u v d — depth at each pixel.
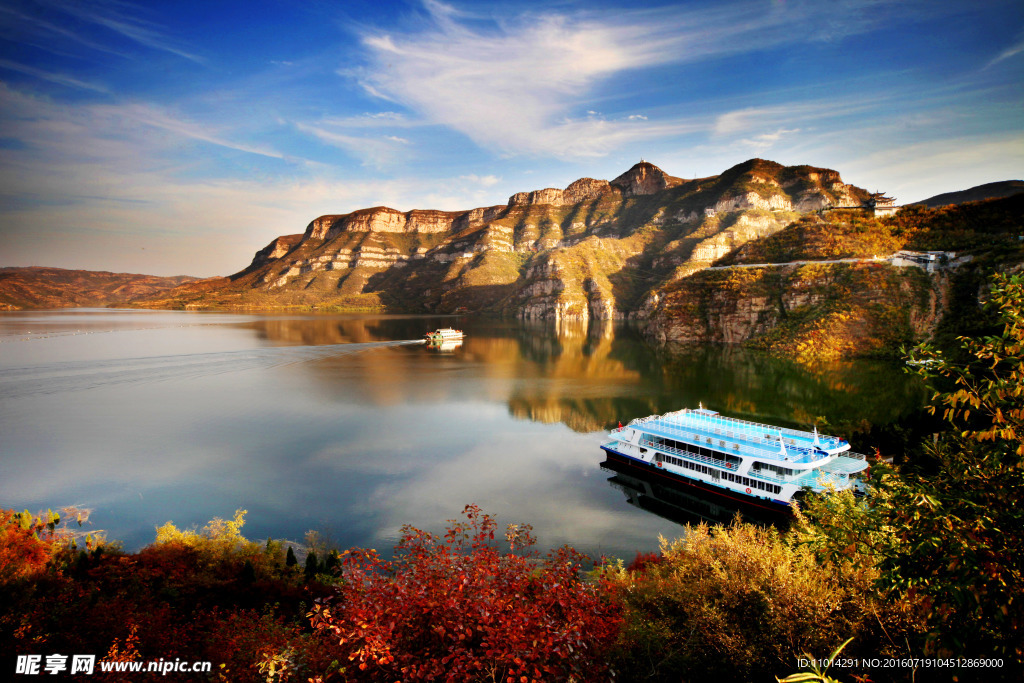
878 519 17.44
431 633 15.33
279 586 36.78
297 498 62.59
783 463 57.56
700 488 62.09
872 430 79.75
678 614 22.44
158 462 75.88
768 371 142.00
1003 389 12.58
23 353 182.00
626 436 72.56
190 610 31.36
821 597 19.17
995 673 12.58
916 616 16.97
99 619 25.34
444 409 108.94
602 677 16.83
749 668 18.59
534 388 129.38
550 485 67.00
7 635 23.67
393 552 48.62
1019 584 11.48
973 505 12.33
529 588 18.31
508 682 13.59
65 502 61.34
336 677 16.14
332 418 101.88
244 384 135.75
